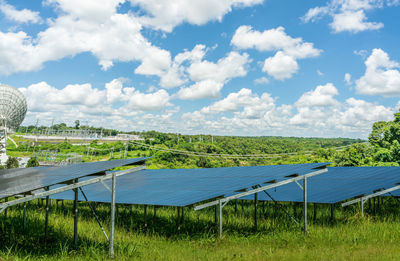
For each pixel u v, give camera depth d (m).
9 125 109.00
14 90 106.31
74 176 10.26
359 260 8.69
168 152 95.50
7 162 68.00
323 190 17.42
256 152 115.56
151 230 15.39
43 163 79.19
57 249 11.89
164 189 16.41
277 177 13.30
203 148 110.81
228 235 13.22
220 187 14.05
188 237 13.23
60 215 19.62
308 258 9.16
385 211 19.42
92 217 19.23
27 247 12.40
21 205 24.73
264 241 12.20
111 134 164.62
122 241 12.67
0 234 13.68
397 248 10.03
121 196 16.62
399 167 21.33
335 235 12.34
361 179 19.02
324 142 137.75
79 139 130.25
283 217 17.98
